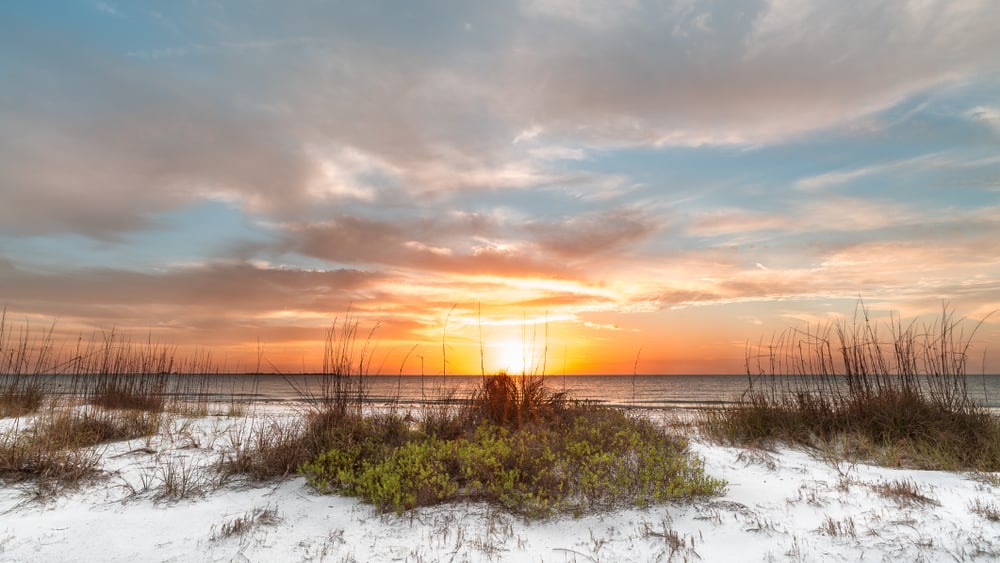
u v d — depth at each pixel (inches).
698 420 370.9
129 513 185.2
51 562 149.1
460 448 242.5
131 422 319.3
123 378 410.3
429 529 178.4
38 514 180.9
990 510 185.2
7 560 148.6
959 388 329.4
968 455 273.6
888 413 318.7
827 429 329.1
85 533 167.5
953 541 164.6
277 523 180.5
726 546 167.3
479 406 323.0
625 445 257.8
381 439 267.0
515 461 229.6
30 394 391.2
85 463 224.4
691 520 185.5
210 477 223.1
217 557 156.2
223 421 362.6
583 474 216.1
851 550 161.5
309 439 257.3
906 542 164.4
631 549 165.6
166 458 249.4
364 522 184.1
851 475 236.8
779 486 220.7
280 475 228.1
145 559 153.5
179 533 170.9
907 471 244.8
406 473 218.8
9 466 213.8
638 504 195.9
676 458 238.2
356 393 298.0
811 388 362.0
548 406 334.0
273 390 1159.6
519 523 183.8
